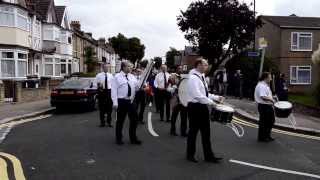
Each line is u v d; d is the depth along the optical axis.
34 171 8.09
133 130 11.05
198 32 37.94
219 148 10.62
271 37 40.28
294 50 38.12
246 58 27.88
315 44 38.25
